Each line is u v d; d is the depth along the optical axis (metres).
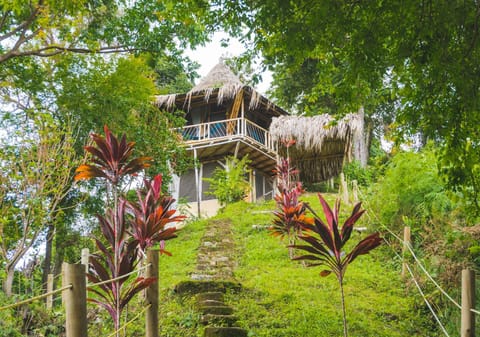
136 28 11.33
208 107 21.55
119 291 4.73
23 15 11.08
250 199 21.78
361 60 5.34
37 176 8.73
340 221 12.21
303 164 18.88
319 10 4.89
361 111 18.25
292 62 5.90
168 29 11.34
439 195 8.76
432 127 5.44
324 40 5.41
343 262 5.72
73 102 12.13
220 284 7.89
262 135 22.14
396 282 8.68
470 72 4.97
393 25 5.11
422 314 7.50
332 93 6.29
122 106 13.02
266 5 5.09
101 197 12.68
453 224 7.66
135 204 6.03
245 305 7.40
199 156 21.59
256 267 9.88
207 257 10.63
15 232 8.66
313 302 7.62
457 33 5.06
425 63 5.17
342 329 6.71
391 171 10.66
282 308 7.34
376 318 7.32
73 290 3.26
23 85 11.68
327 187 20.30
